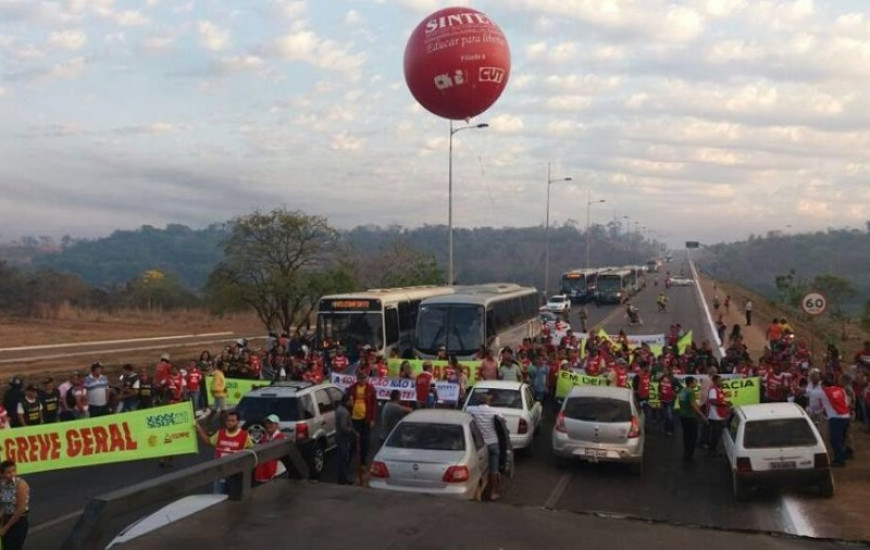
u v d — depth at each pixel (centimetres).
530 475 1631
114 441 1608
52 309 6331
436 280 5997
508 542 434
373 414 1598
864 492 1448
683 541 439
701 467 1720
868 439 1912
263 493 516
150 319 6506
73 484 1552
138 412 1623
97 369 1967
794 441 1405
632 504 1407
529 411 1809
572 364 2506
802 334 4991
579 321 6100
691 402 1755
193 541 427
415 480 1220
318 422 1616
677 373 2228
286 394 1584
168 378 2316
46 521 1274
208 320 6706
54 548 1125
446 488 1209
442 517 475
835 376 2041
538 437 2038
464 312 2898
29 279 6962
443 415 1349
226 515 470
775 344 2853
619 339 2981
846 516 1300
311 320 5175
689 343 3048
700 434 1967
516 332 3638
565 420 1655
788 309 6588
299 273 4691
